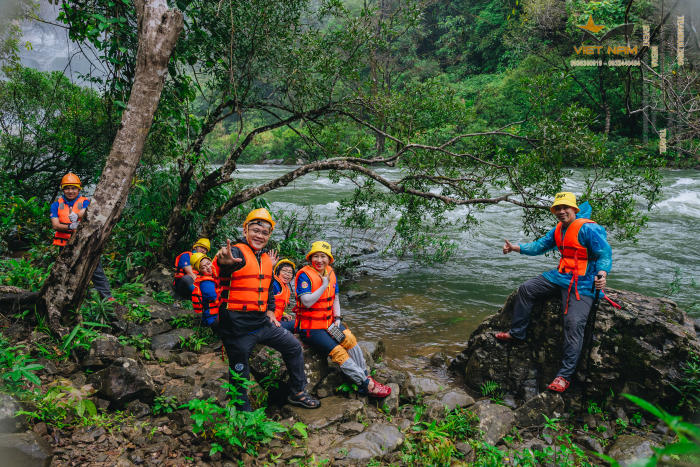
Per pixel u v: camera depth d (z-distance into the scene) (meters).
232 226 9.98
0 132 8.94
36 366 3.11
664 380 3.84
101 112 8.82
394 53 33.78
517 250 4.51
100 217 4.19
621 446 3.50
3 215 7.51
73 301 4.22
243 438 3.17
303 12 6.73
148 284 6.29
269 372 3.97
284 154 38.19
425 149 6.97
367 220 11.65
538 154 6.21
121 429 3.17
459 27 43.28
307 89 6.79
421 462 3.24
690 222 12.48
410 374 4.38
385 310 6.85
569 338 4.00
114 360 3.76
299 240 8.98
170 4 5.98
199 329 5.12
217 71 6.74
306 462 3.10
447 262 9.48
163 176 7.27
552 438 3.66
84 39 5.66
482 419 3.68
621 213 6.36
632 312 4.07
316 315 4.05
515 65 35.22
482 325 4.90
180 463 2.94
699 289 7.57
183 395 3.57
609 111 25.39
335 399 3.96
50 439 2.93
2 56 6.93
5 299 4.27
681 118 4.55
